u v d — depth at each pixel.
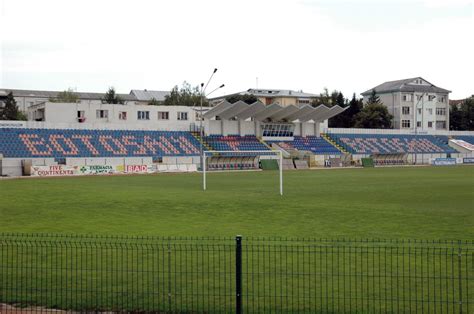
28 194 37.38
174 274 13.46
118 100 134.12
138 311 10.80
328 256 15.39
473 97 142.12
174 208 28.53
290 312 10.64
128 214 26.00
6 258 15.35
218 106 83.81
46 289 12.27
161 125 86.69
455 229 20.75
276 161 84.31
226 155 80.94
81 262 14.49
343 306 10.98
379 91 131.50
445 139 114.25
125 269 14.04
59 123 77.06
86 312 10.79
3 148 68.69
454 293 11.73
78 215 25.69
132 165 70.81
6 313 10.75
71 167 66.56
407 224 22.20
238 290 10.23
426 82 132.38
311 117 96.81
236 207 28.92
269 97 141.12
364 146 102.00
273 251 16.12
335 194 36.91
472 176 59.12
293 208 28.33
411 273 13.48
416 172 69.62
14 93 142.75
